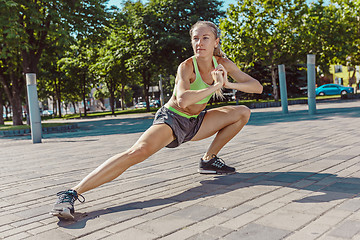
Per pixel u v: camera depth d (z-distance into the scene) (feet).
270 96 108.47
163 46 83.76
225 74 9.18
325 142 18.12
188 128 10.15
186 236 6.54
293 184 9.87
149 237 6.64
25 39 54.80
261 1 83.41
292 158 14.19
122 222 7.64
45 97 158.61
